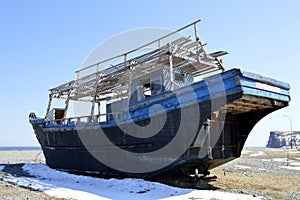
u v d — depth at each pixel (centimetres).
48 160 1958
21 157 3916
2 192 1060
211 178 1365
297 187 1246
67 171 1736
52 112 2052
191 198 942
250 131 1330
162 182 1277
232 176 1591
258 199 945
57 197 979
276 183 1359
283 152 6081
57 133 1805
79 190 1116
